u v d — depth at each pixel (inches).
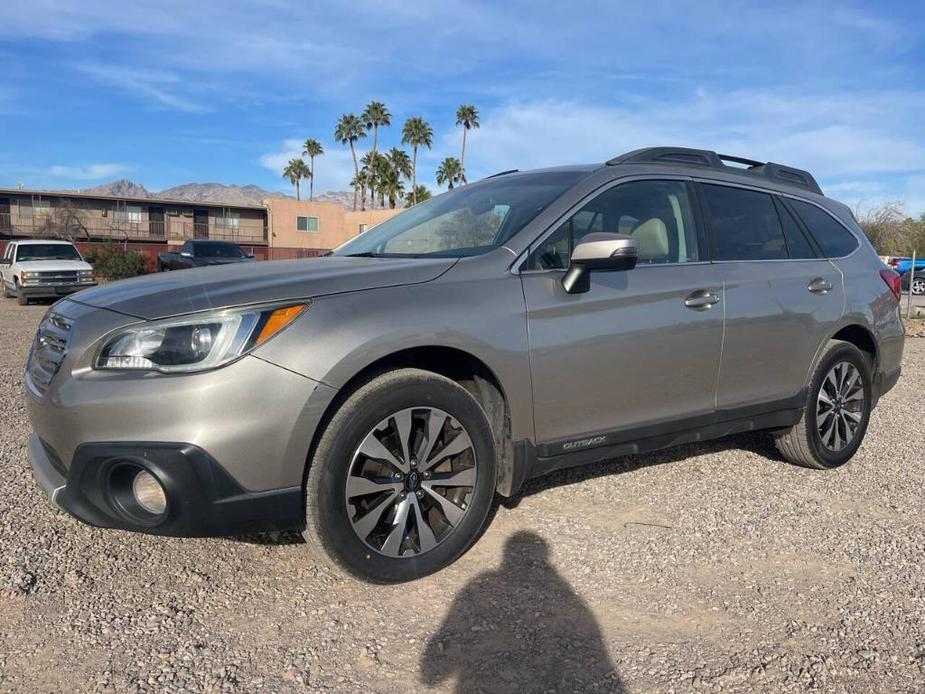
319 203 2224.4
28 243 805.2
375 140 2987.2
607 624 113.0
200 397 106.8
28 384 127.6
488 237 144.2
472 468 128.3
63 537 139.2
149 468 106.7
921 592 124.5
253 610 115.4
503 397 132.5
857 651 106.3
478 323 126.6
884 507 165.2
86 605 115.6
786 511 160.9
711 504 163.9
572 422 140.1
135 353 109.8
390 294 122.0
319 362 112.4
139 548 136.0
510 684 98.0
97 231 2034.9
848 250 197.0
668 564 133.4
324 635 108.7
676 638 109.3
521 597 120.7
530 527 148.6
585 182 150.9
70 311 123.2
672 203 161.9
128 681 96.7
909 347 466.3
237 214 2192.4
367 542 119.6
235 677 98.2
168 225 2121.1
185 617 112.9
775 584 126.6
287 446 110.9
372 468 120.6
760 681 98.9
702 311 155.1
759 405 169.6
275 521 113.3
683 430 157.0
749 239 172.7
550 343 134.4
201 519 109.0
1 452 191.6
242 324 110.5
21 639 105.9
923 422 250.7
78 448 109.8
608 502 163.5
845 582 127.7
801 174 201.5
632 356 145.0
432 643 107.2
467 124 2965.1
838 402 188.1
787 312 171.3
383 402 117.8
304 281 119.6
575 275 135.3
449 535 127.0
